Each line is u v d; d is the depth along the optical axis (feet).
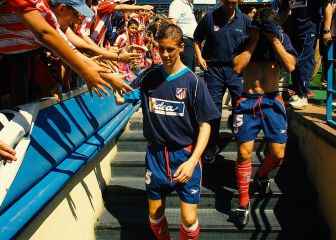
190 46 19.76
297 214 14.74
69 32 11.15
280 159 13.84
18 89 10.94
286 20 17.97
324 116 16.46
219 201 15.23
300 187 15.44
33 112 9.38
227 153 17.31
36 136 10.24
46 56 12.08
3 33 8.91
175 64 10.77
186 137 11.12
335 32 19.25
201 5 31.60
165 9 34.27
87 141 13.33
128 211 15.10
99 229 14.21
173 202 15.17
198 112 10.74
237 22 15.26
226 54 15.40
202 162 16.12
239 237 14.12
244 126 13.60
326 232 13.83
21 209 8.44
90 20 12.94
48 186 9.61
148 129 11.30
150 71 11.14
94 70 8.45
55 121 11.55
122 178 16.66
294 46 17.84
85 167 13.29
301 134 16.79
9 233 7.63
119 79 9.55
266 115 13.46
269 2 23.71
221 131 18.07
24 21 7.55
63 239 11.14
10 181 8.19
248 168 13.84
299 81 17.80
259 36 12.96
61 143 11.19
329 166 13.66
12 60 10.79
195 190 11.39
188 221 11.55
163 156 11.29
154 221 12.01
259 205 15.07
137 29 21.40
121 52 12.34
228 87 15.69
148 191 11.75
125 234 14.24
